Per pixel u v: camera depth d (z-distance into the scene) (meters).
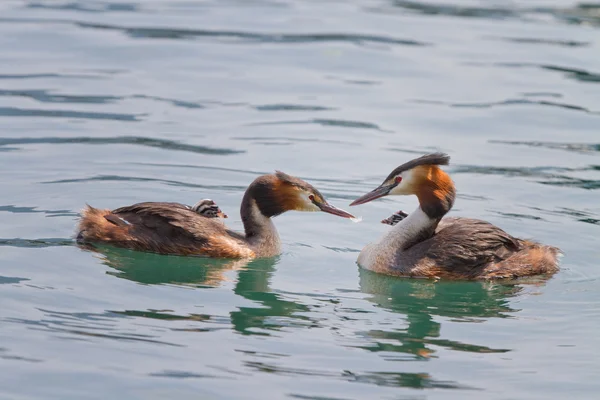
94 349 11.51
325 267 14.74
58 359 11.23
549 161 19.52
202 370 11.13
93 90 22.64
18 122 20.38
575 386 11.12
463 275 14.29
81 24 27.72
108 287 13.36
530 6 31.56
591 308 13.39
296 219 16.69
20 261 13.96
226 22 28.72
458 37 27.92
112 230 14.72
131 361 11.27
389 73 24.84
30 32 26.69
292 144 19.97
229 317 12.65
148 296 13.17
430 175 14.57
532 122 21.83
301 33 27.86
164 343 11.75
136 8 29.86
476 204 17.23
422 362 11.63
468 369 11.48
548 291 14.00
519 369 11.53
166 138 19.94
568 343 12.29
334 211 15.10
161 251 14.66
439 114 22.16
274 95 23.02
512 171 18.97
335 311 13.08
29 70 23.75
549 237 15.84
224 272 14.29
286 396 10.65
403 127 21.27
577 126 21.62
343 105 22.52
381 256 14.65
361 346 11.98
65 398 10.44
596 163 19.47
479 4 31.73
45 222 15.45
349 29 28.41
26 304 12.62
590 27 29.11
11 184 17.03
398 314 13.07
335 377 11.14
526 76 24.80
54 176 17.55
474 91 23.73
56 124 20.39
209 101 22.42
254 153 19.38
